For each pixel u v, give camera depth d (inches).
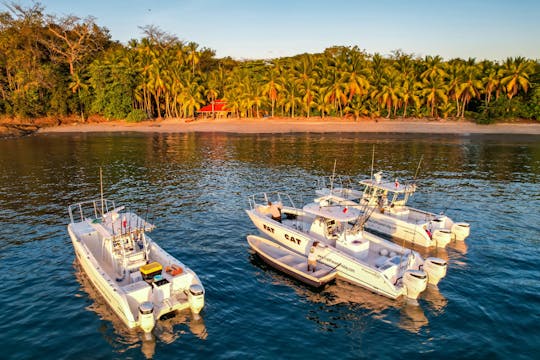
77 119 3649.1
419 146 2322.8
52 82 3432.6
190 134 3011.8
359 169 1689.2
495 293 650.8
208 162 1868.8
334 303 628.1
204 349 509.4
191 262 769.6
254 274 725.3
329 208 772.0
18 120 3388.3
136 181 1466.5
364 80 3299.7
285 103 3462.1
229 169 1702.8
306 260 757.3
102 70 3442.4
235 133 3038.9
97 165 1776.6
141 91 3757.4
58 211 1089.4
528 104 3179.1
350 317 588.4
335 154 2069.4
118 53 3782.0
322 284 676.1
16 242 860.6
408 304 620.4
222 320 575.5
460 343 522.0
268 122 3459.6
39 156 2005.4
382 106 3373.5
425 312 598.2
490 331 547.5
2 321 566.3
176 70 3622.0
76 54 3700.8
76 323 561.3
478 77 3297.2
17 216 1042.1
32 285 671.8
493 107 3171.8
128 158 1971.0
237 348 512.7
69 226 773.9
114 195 1261.1
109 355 494.3
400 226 879.7
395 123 3260.3
